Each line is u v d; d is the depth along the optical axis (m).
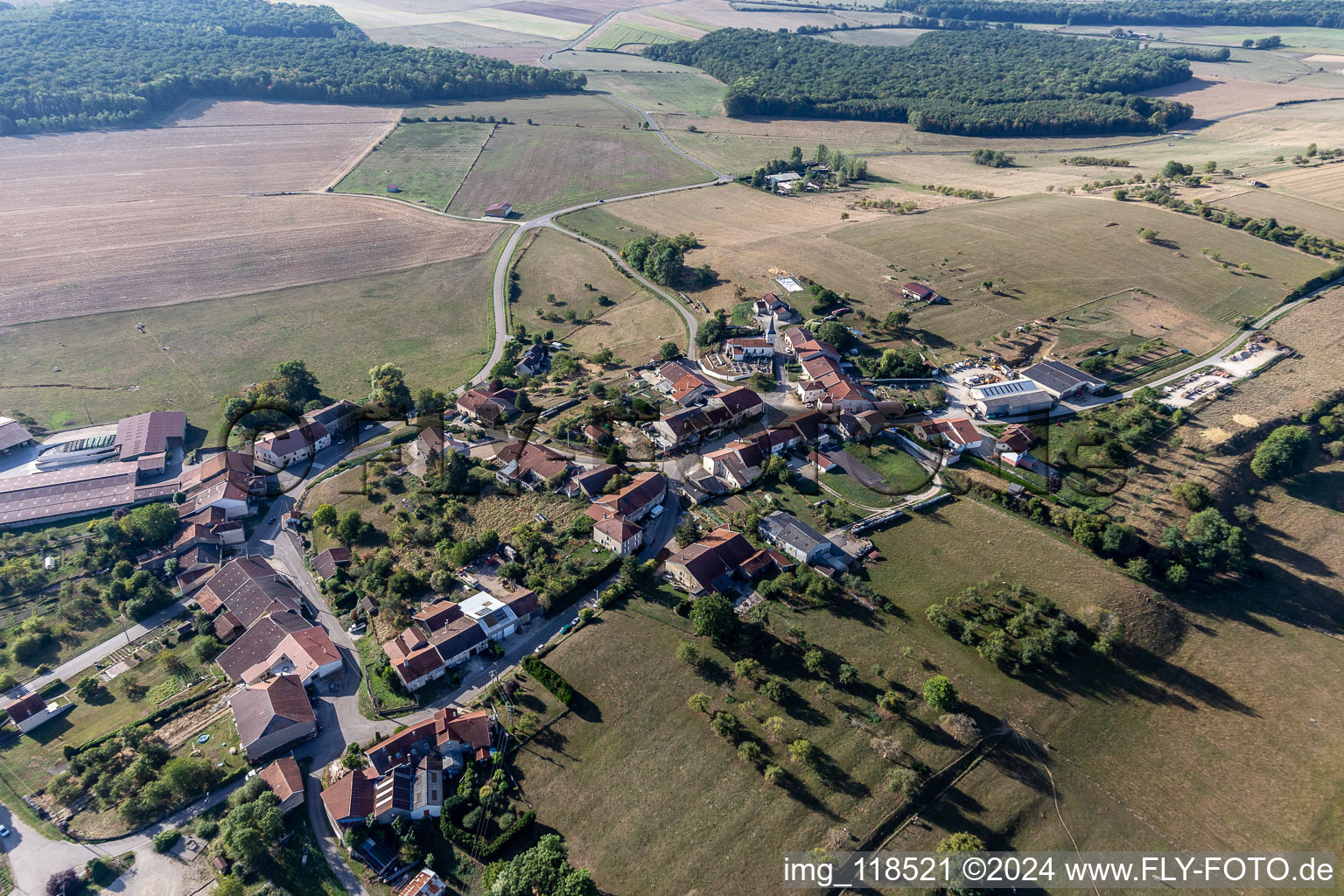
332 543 134.75
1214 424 147.38
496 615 113.31
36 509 142.38
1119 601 110.94
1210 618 110.75
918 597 116.25
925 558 123.25
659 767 93.25
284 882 83.50
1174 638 108.00
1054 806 87.94
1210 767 92.38
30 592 125.94
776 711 99.25
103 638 118.06
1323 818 86.44
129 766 95.31
